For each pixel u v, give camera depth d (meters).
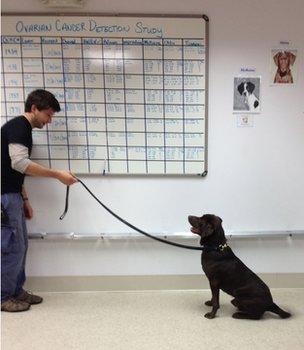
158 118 2.30
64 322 2.10
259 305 2.07
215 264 2.10
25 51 2.20
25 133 2.03
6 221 2.06
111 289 2.52
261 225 2.47
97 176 2.37
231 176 2.40
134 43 2.21
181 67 2.24
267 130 2.35
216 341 1.89
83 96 2.27
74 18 2.18
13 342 1.90
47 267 2.48
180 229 2.45
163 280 2.51
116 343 1.89
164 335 1.96
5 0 2.16
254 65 2.27
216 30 2.22
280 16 2.21
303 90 2.30
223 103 2.31
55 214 2.42
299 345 1.85
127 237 2.42
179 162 2.36
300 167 2.40
